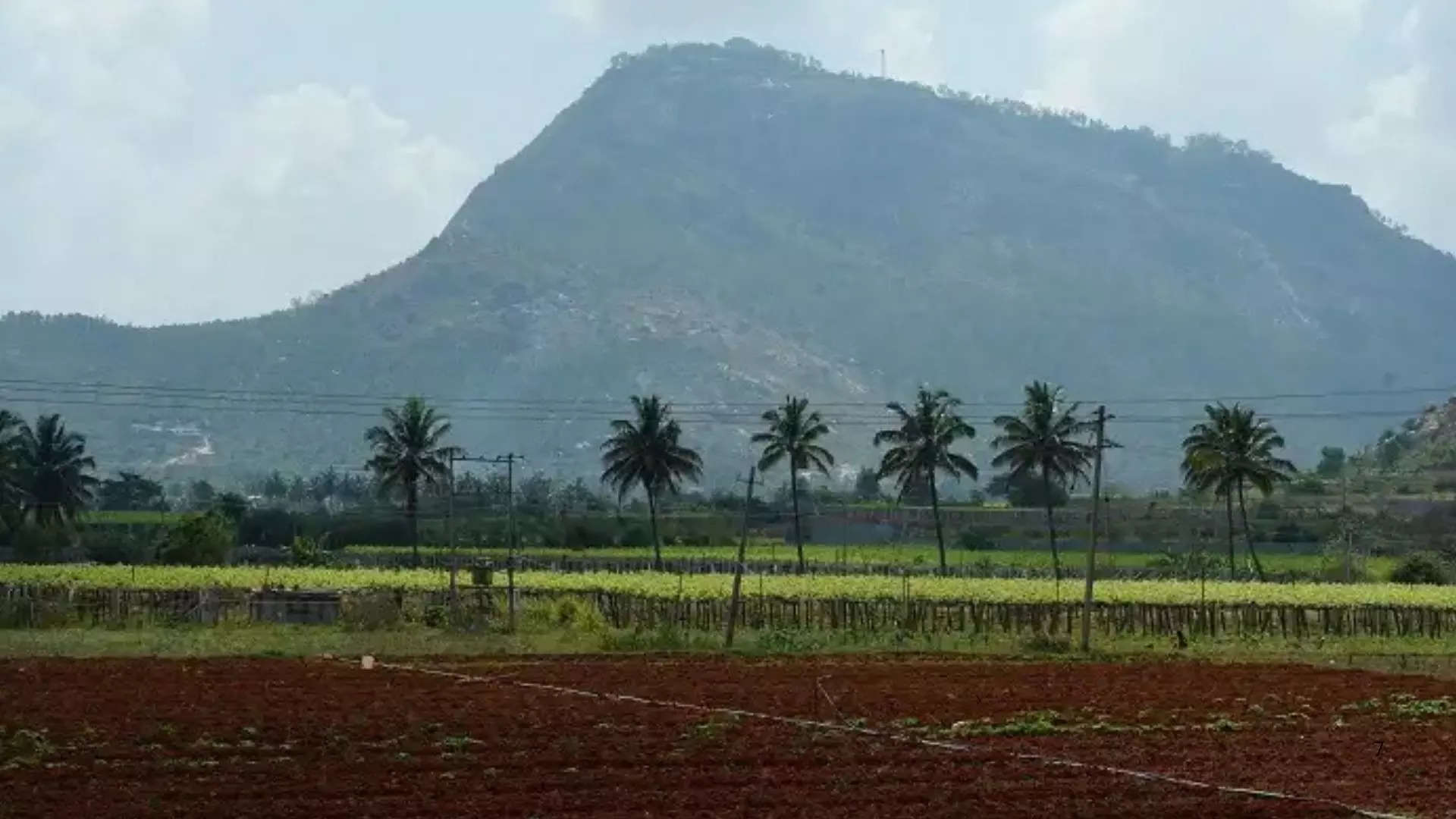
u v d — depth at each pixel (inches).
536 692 2320.4
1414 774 1749.5
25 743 1824.6
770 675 2628.0
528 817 1485.0
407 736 1899.6
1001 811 1533.0
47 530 5807.1
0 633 3432.6
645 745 1850.4
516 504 7450.8
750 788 1619.1
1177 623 3846.0
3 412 6353.3
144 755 1774.1
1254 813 1549.0
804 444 6284.5
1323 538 6717.5
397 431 6190.9
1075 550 6914.4
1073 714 2159.2
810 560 6117.1
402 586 4101.9
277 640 3297.2
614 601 3895.2
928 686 2460.6
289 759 1758.1
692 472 5994.1
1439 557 5703.7
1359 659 3186.5
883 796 1585.9
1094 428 4079.7
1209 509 7608.3
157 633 3467.0
